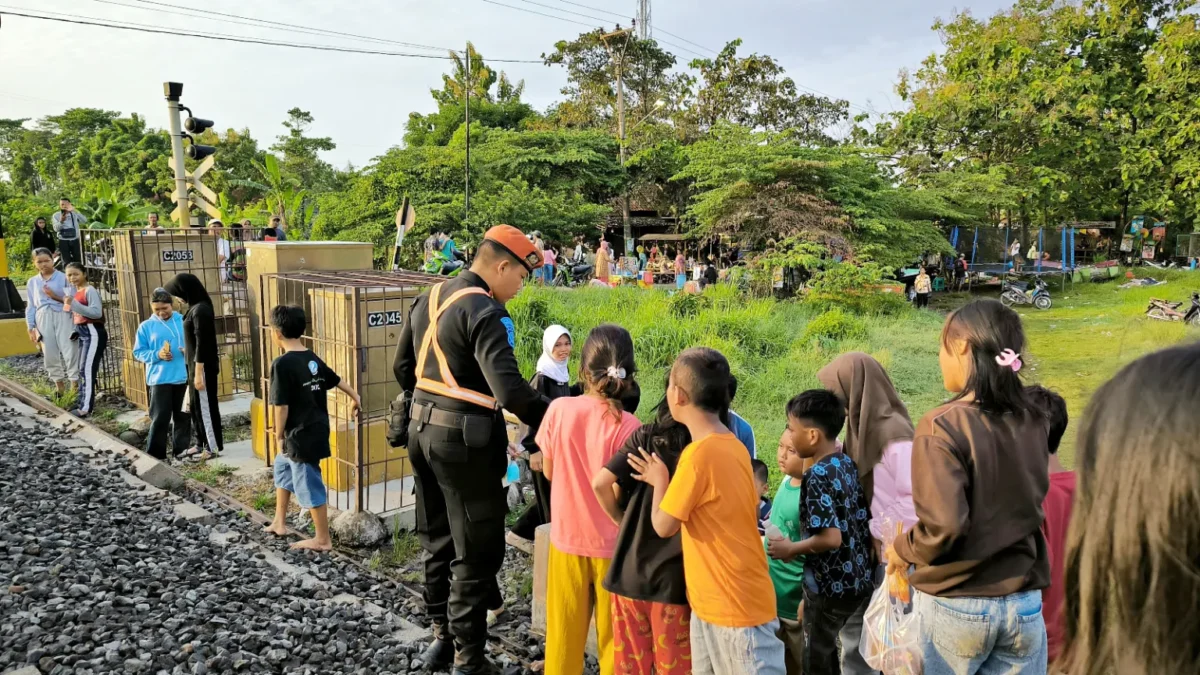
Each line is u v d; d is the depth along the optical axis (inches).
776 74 1304.1
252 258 267.4
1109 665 40.1
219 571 172.1
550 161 1099.9
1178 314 558.3
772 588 108.5
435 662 138.9
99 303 314.2
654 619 114.2
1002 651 87.5
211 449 275.6
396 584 181.6
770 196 794.8
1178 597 36.6
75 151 2255.2
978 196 930.1
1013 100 987.3
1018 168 1015.6
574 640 127.3
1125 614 38.6
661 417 113.1
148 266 318.7
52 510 195.8
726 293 620.7
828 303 638.5
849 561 118.6
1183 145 878.4
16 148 2566.4
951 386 95.3
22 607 139.0
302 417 193.5
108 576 158.6
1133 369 41.1
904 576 94.7
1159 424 37.6
